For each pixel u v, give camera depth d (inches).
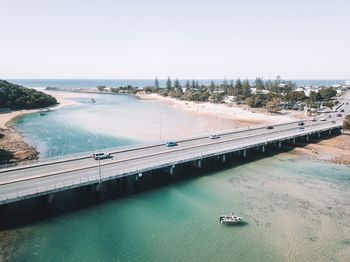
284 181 2608.3
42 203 2016.5
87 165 2461.9
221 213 2027.6
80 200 2178.9
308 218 1972.2
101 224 1868.8
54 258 1536.7
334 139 4079.7
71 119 5639.8
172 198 2252.7
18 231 1761.8
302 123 4596.5
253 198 2261.3
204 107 7130.9
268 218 1966.0
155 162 2551.7
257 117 5595.5
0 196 1823.3
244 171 2856.8
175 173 2765.7
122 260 1540.4
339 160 3211.1
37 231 1769.2
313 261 1561.3
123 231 1800.0
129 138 4124.0
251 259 1566.2
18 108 6638.8
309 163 3112.7
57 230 1787.6
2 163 2842.0
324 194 2347.4
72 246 1640.0
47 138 4146.2
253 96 7386.8
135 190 2390.5
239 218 1895.9
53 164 2490.2
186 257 1572.3
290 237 1760.6
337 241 1731.1
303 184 2544.3
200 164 2844.5
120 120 5511.8
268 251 1632.6
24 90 7160.4
